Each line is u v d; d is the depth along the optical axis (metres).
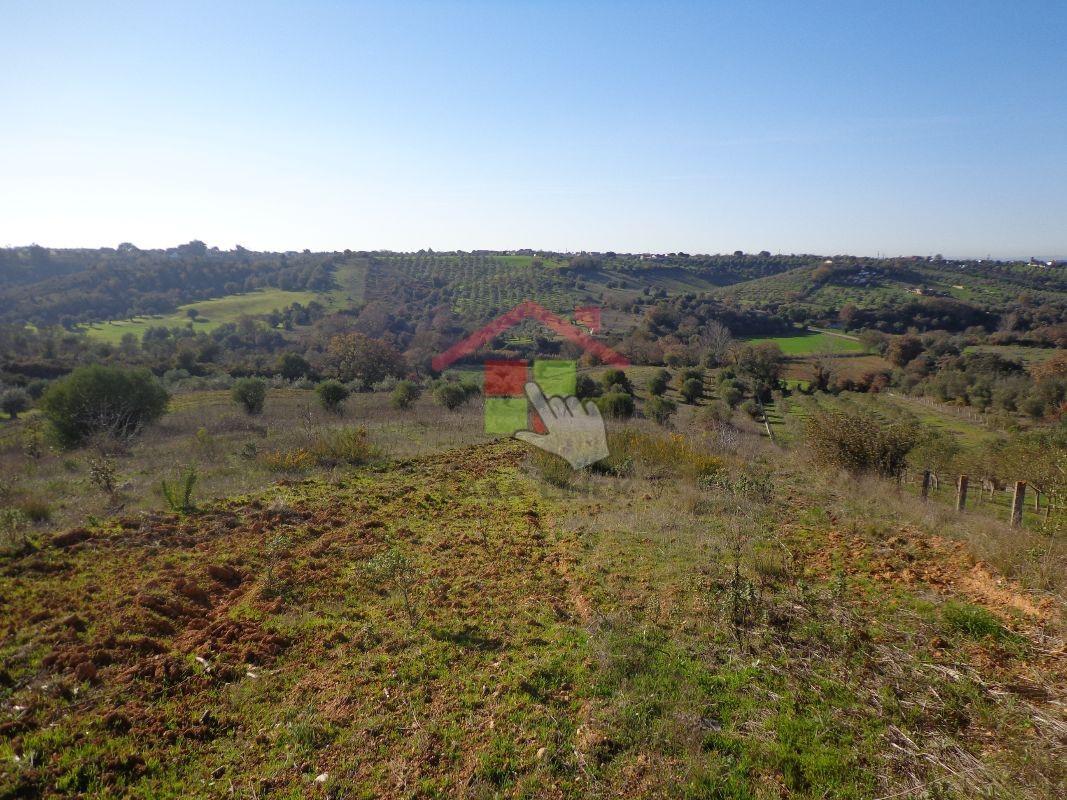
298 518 7.52
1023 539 5.68
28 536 6.41
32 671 3.94
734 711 3.62
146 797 2.97
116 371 16.75
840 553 6.29
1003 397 30.47
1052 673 3.77
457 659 4.27
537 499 8.84
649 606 5.06
